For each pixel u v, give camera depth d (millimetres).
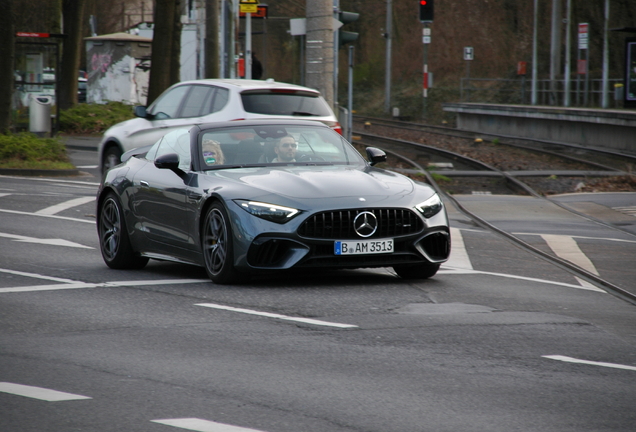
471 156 59781
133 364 11656
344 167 19469
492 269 21203
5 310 15352
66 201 33125
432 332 13703
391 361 11898
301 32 43594
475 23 135000
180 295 16875
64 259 21750
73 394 10258
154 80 65750
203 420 9289
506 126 85688
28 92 59000
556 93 94000
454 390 10539
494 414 9609
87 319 14625
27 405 9820
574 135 72000
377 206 17438
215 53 77938
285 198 17328
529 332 13867
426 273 18953
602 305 16672
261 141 19859
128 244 20641
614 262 22734
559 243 26094
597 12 119812
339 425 9156
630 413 9750
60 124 68125
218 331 13703
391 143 71000
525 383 10891
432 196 18438
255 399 10078
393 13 143875
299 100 32125
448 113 116625
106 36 90000
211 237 18188
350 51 45781
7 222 27781
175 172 19453
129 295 16875
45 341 13000
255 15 92250
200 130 20031
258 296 16766
